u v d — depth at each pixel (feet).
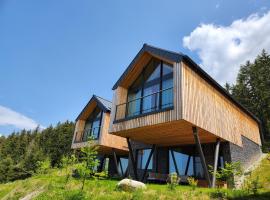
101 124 57.77
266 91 100.48
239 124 50.78
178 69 33.42
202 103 35.78
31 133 184.85
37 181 44.55
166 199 24.32
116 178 50.37
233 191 26.66
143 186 29.09
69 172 39.58
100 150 62.95
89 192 28.45
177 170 45.75
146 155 52.21
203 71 36.42
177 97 31.83
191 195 25.54
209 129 35.94
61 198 27.81
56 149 126.00
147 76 45.16
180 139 42.47
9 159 111.55
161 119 33.09
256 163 52.06
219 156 42.86
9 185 55.57
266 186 34.14
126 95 46.06
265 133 89.86
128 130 38.99
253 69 115.03
